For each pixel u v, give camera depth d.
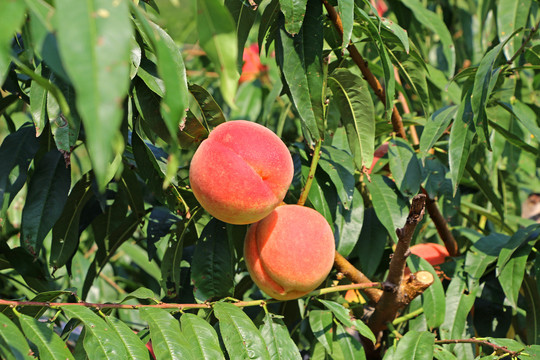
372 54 2.37
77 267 2.52
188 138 1.48
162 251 2.45
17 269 1.84
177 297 1.90
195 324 1.31
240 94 3.11
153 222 1.95
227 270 1.66
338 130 2.09
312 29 1.49
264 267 1.40
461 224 2.72
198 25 0.82
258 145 1.33
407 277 1.63
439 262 1.99
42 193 1.66
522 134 2.38
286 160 1.37
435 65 2.91
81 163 2.35
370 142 1.72
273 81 2.93
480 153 2.35
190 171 1.36
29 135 1.70
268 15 1.59
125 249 2.65
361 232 1.94
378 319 1.71
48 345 1.12
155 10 1.43
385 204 1.76
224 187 1.29
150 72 1.36
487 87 1.54
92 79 0.56
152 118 1.43
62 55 0.58
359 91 1.67
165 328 1.27
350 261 2.14
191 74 3.17
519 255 1.73
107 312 1.36
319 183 1.72
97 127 0.54
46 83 0.78
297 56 1.49
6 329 1.08
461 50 2.96
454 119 1.62
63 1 0.59
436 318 1.65
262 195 1.31
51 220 1.64
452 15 3.03
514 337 2.22
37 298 1.28
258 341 1.33
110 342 1.18
